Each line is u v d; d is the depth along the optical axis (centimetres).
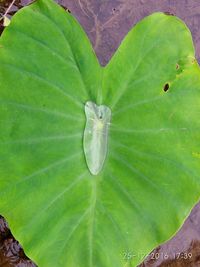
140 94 48
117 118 48
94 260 48
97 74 47
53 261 47
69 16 46
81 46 46
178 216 49
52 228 47
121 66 48
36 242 46
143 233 49
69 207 47
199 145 49
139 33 48
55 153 46
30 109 46
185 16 58
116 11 55
